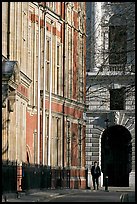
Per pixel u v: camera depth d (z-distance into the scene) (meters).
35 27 74.38
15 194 55.78
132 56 68.31
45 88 78.06
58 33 84.12
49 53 80.12
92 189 87.69
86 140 103.88
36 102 73.94
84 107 93.81
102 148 104.62
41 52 76.81
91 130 103.94
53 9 81.38
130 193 75.62
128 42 60.28
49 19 80.06
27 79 66.44
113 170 103.88
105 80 97.88
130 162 102.12
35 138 74.06
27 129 71.00
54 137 82.62
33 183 67.06
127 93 69.94
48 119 79.25
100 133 103.69
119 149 104.19
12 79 55.31
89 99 100.88
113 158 104.12
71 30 89.00
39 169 70.88
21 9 64.38
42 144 76.25
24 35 68.38
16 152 60.81
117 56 61.19
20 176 62.16
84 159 94.75
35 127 73.94
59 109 84.19
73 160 89.50
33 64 74.00
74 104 89.50
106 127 103.38
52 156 81.88
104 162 104.38
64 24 86.19
